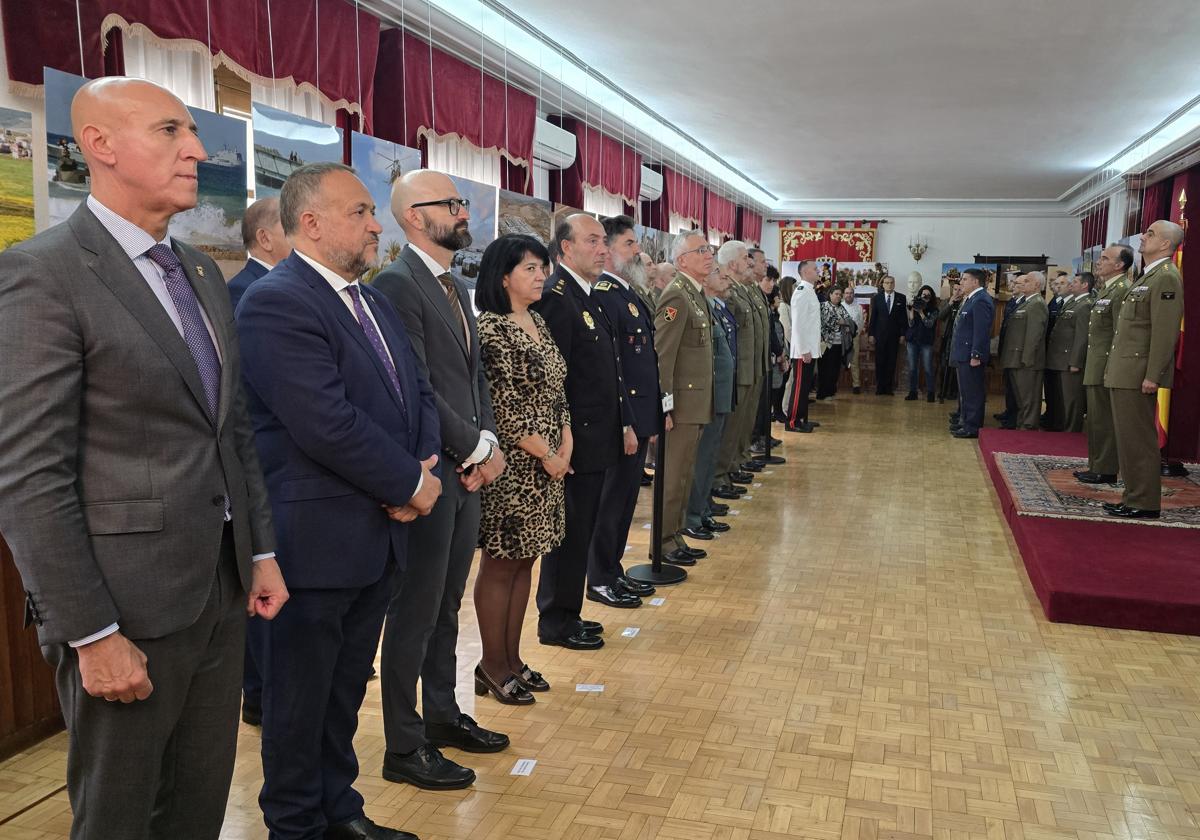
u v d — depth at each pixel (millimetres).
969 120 8203
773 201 14914
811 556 4781
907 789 2479
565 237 3297
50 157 2875
